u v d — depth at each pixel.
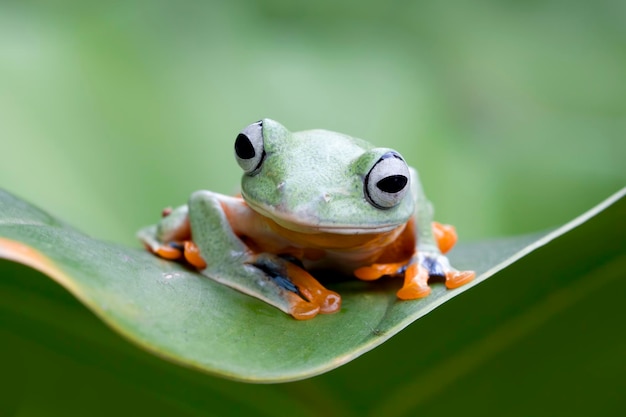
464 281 0.19
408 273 0.19
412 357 0.18
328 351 0.17
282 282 0.19
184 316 0.17
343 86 0.31
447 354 0.18
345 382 0.18
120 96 0.27
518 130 0.35
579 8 0.39
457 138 0.31
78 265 0.17
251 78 0.29
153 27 0.29
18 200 0.19
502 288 0.18
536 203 0.32
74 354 0.18
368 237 0.20
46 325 0.17
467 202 0.29
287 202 0.19
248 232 0.20
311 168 0.19
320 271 0.21
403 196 0.20
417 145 0.30
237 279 0.19
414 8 0.37
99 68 0.27
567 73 0.37
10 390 0.18
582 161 0.33
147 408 0.18
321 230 0.19
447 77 0.36
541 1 0.39
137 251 0.21
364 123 0.30
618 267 0.18
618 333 0.18
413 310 0.17
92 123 0.26
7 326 0.17
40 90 0.26
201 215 0.20
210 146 0.27
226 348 0.17
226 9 0.31
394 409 0.18
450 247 0.21
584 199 0.32
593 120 0.35
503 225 0.29
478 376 0.18
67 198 0.25
